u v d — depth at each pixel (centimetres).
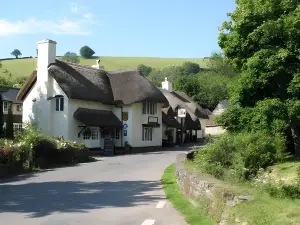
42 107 3372
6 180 1644
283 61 1716
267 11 1827
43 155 2208
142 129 3828
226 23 2058
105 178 1596
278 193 768
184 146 4519
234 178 1135
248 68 1831
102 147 3528
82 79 3494
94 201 1063
